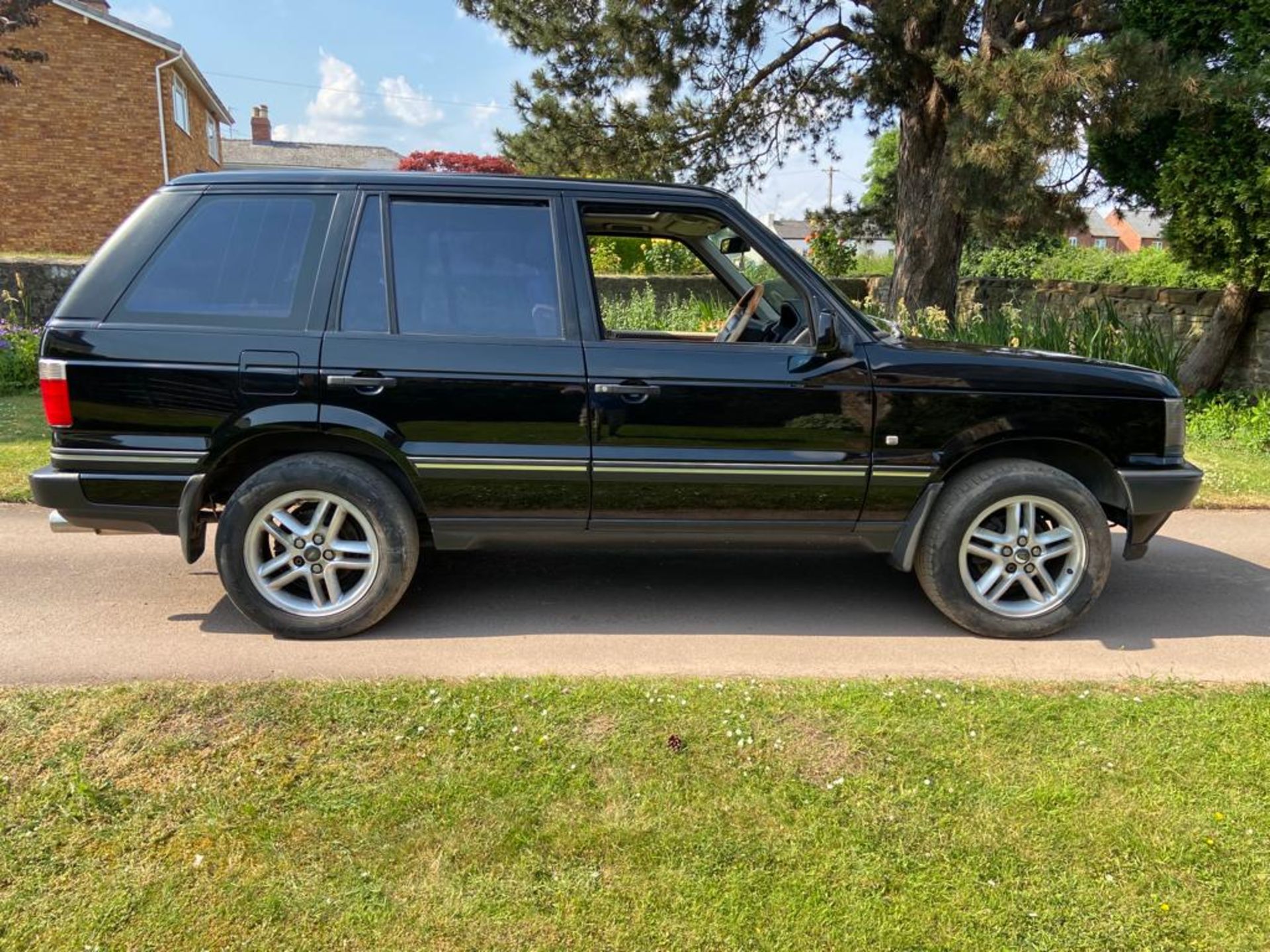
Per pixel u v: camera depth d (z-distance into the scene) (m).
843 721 3.05
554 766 2.74
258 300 3.61
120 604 4.14
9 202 19.77
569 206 3.76
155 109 20.23
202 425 3.55
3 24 14.77
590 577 4.67
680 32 10.11
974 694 3.27
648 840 2.41
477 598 4.33
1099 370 3.91
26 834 2.36
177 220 3.64
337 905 2.16
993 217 9.10
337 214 3.65
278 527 3.72
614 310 11.43
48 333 3.54
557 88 11.30
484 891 2.21
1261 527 5.85
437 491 3.70
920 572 3.98
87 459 3.57
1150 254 16.58
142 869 2.26
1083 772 2.76
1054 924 2.15
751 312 4.44
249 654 3.59
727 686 3.30
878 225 13.69
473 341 3.63
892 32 9.56
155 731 2.87
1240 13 7.85
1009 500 3.84
